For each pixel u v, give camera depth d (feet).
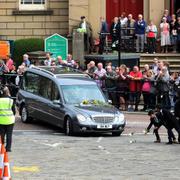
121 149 189.67
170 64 319.68
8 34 355.77
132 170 156.56
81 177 147.02
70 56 297.94
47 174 150.30
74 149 188.75
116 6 347.97
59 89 231.71
